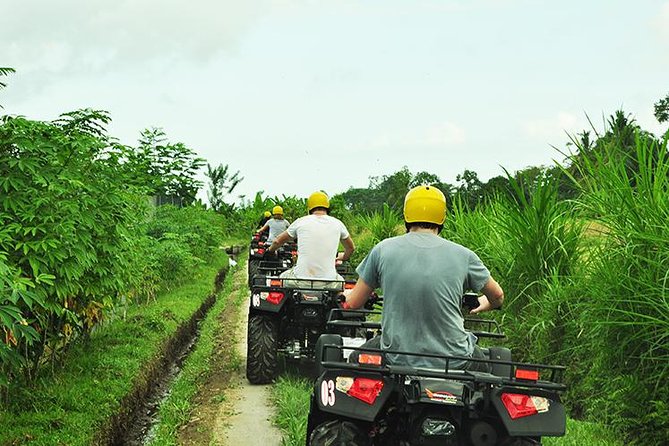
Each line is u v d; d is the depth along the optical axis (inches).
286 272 333.1
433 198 164.9
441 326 155.0
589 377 254.2
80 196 270.2
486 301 178.2
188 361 376.2
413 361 153.7
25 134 249.0
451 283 156.6
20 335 210.8
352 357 172.7
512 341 321.4
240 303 603.8
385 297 159.2
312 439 150.9
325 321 306.2
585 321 249.9
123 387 292.4
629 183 249.6
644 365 229.8
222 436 241.1
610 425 234.1
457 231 444.1
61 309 251.4
